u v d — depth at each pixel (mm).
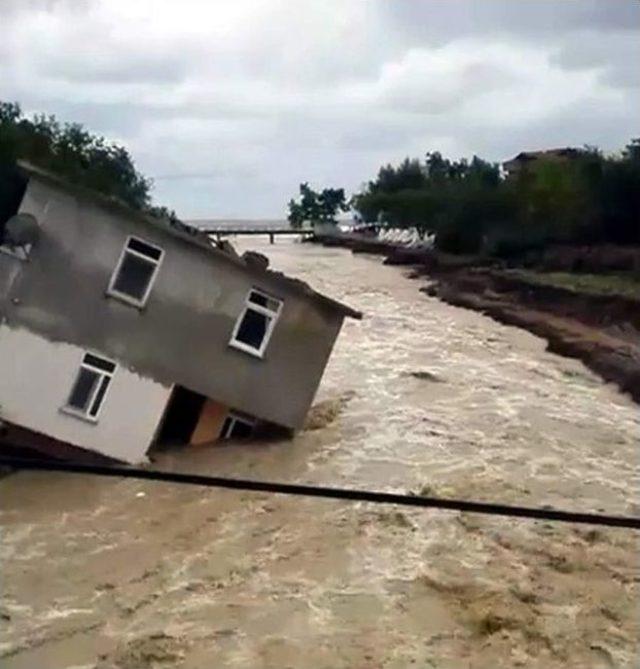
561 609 12422
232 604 12695
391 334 36562
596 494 17078
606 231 54719
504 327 39188
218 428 19797
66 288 18016
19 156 30734
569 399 25328
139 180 41469
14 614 12406
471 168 92125
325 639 11688
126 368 18344
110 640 11773
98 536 14984
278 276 19312
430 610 12422
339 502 16469
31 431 17859
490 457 19453
